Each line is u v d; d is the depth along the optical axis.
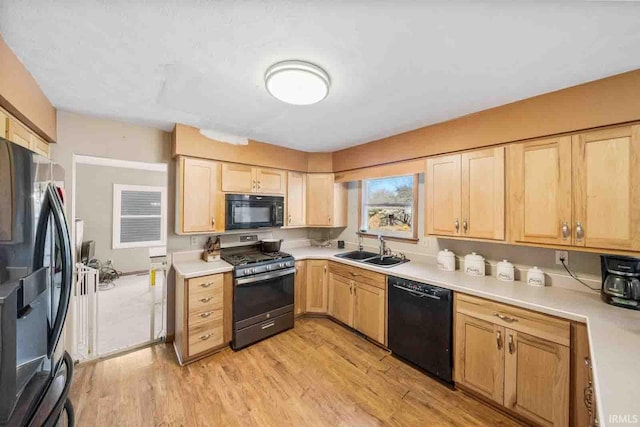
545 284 2.04
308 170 3.64
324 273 3.33
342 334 2.95
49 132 1.95
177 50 1.33
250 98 1.89
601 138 1.59
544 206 1.81
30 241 0.96
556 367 1.55
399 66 1.46
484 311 1.87
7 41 1.25
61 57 1.39
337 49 1.31
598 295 1.79
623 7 1.00
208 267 2.59
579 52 1.32
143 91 1.79
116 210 5.38
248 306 2.68
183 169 2.52
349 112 2.15
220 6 1.03
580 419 1.46
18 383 0.87
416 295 2.28
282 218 3.33
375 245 3.47
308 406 1.87
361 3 1.00
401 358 2.46
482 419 1.76
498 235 2.02
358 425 1.71
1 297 0.80
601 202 1.59
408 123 2.43
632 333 1.26
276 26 1.14
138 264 5.64
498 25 1.12
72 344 2.31
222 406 1.86
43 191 1.06
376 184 3.53
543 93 1.79
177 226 2.62
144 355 2.52
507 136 1.97
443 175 2.38
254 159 3.03
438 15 1.07
